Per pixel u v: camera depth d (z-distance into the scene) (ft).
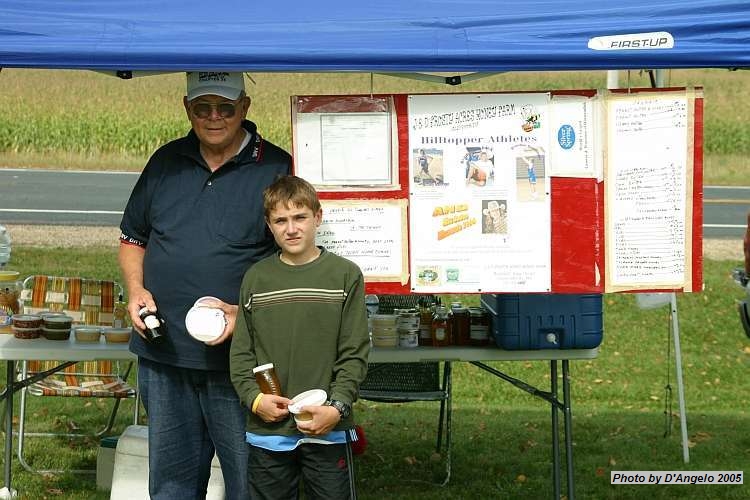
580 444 21.06
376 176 12.52
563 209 12.53
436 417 23.40
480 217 12.54
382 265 12.60
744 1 12.02
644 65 11.71
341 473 11.69
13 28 11.53
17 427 21.11
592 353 15.05
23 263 35.14
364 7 12.76
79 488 17.30
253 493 11.92
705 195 59.31
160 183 12.39
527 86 79.46
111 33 11.71
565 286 12.59
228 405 12.30
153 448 12.55
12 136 67.82
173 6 12.79
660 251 12.55
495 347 15.21
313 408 11.08
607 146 12.47
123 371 25.94
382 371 18.58
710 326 31.48
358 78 88.38
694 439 21.58
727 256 40.60
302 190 11.43
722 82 91.91
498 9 12.51
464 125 12.48
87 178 59.00
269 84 83.41
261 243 12.25
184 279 12.06
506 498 17.43
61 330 15.65
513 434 21.81
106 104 76.02
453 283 12.61
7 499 15.83
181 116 72.84
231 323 11.85
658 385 26.94
